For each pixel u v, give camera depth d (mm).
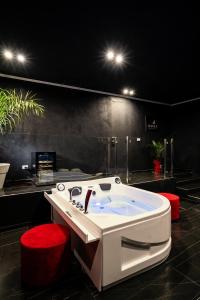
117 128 4750
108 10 1877
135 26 2127
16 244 2189
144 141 4883
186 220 2877
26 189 2850
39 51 2650
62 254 1586
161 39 2393
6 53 2695
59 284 1549
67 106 4059
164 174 4492
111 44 2502
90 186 2740
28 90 3643
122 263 1545
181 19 2016
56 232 1732
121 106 4824
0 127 3035
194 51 2701
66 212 1934
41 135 3662
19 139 3473
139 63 3043
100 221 1532
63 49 2605
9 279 1611
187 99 5207
